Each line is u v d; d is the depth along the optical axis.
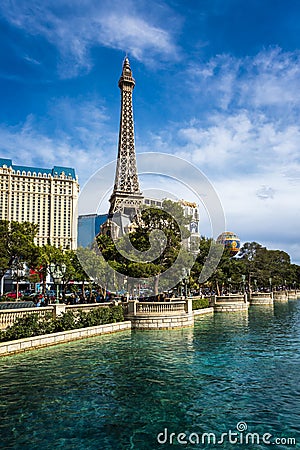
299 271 142.25
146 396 16.33
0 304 41.81
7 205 105.94
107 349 26.45
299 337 33.34
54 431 12.84
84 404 15.33
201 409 14.87
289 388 17.52
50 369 20.75
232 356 24.66
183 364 22.30
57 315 29.89
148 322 35.53
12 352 23.84
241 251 113.75
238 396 16.38
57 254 54.56
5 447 11.73
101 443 12.02
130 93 137.50
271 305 81.81
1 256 44.47
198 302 56.75
